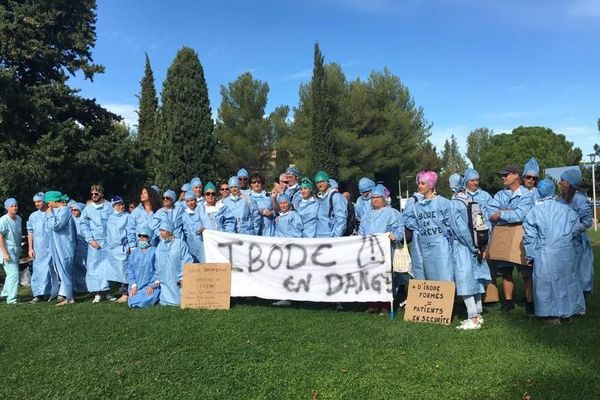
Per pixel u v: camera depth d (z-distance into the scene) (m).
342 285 8.05
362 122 42.41
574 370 5.11
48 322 7.66
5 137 18.02
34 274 9.91
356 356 5.73
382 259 7.83
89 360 5.79
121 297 9.93
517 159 72.88
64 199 9.98
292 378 5.12
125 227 9.93
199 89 26.11
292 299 8.31
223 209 9.58
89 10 21.36
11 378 5.30
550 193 6.97
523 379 4.94
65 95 19.52
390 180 42.19
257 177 10.28
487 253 7.79
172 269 8.99
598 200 36.56
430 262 7.32
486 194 8.72
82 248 10.72
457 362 5.45
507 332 6.53
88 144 19.91
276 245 8.48
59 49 20.55
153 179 27.42
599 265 12.54
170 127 25.72
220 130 46.91
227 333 6.77
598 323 6.80
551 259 6.82
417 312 7.29
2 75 16.58
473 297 7.01
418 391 4.75
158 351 6.05
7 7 19.41
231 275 8.64
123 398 4.80
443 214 7.18
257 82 48.72
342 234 8.70
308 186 9.05
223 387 4.95
